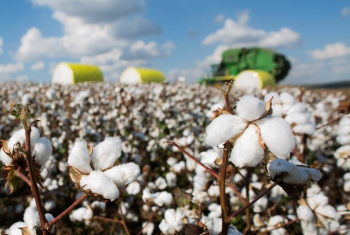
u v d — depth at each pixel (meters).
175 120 6.51
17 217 3.79
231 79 1.14
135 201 4.08
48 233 1.18
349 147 3.17
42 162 1.24
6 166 1.18
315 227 2.07
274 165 1.11
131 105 6.24
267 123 1.07
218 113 1.44
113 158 1.20
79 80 23.75
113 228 3.57
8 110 6.54
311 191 2.56
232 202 2.94
